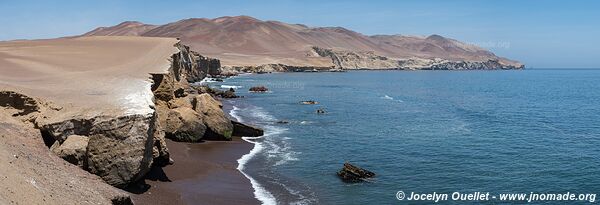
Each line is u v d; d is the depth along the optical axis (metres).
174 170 23.97
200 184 22.38
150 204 18.72
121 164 18.97
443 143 35.62
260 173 25.42
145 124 19.73
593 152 33.12
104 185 17.94
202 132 32.16
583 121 49.47
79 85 28.48
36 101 21.56
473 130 42.34
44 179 15.71
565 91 98.81
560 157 31.42
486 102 71.75
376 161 29.41
